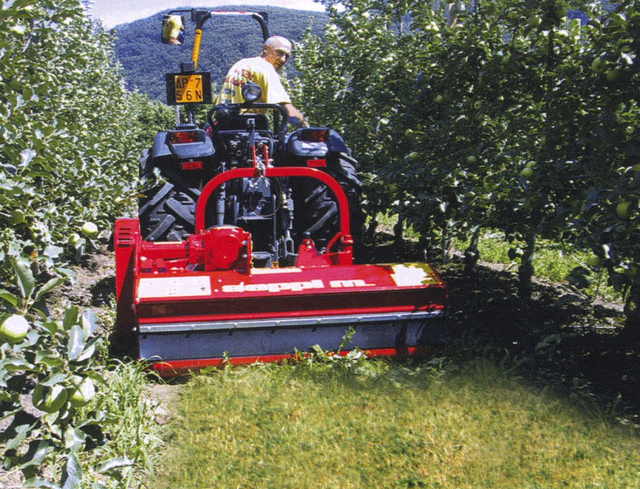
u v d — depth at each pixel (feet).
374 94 24.88
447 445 11.04
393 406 12.30
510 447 11.07
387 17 26.99
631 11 13.64
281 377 13.32
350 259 15.56
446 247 24.71
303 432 11.33
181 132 16.75
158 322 13.35
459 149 18.38
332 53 29.45
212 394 12.59
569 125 15.20
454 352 14.84
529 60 16.81
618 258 12.15
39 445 8.42
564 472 10.39
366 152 25.81
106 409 11.41
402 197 18.86
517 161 16.72
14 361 7.88
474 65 17.88
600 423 11.93
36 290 17.76
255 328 13.75
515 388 13.17
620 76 14.11
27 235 16.75
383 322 14.29
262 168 15.23
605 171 13.97
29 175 13.70
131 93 76.69
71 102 24.08
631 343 16.07
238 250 14.55
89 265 23.15
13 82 13.99
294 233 18.45
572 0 16.19
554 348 14.92
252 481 10.07
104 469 8.83
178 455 10.73
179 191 17.80
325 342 14.14
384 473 10.30
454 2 20.44
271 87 19.65
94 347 8.44
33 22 17.92
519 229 16.97
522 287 19.47
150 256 14.92
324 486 9.93
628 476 10.27
